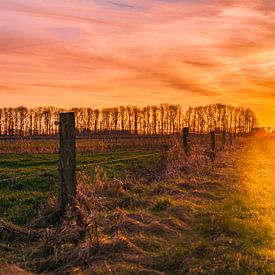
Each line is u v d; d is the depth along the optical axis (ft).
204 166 76.59
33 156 99.91
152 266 26.94
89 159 91.30
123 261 27.22
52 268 26.40
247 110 556.51
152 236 32.42
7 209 41.39
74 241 29.89
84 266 26.35
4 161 84.64
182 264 27.04
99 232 31.78
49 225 33.94
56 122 35.04
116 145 140.77
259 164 108.78
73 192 35.01
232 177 72.59
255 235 34.47
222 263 27.07
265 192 59.31
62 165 34.88
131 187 52.16
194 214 40.68
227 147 156.56
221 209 44.04
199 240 31.96
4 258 27.45
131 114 458.50
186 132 77.56
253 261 27.99
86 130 443.73
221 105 522.06
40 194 47.65
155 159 84.58
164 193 49.98
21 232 31.91
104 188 48.06
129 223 34.68
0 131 414.62
